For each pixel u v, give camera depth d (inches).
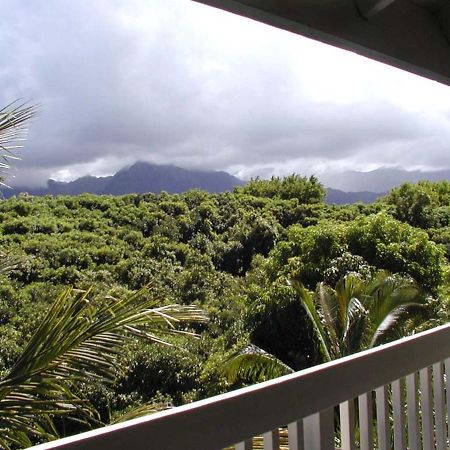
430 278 414.0
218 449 59.3
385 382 83.4
